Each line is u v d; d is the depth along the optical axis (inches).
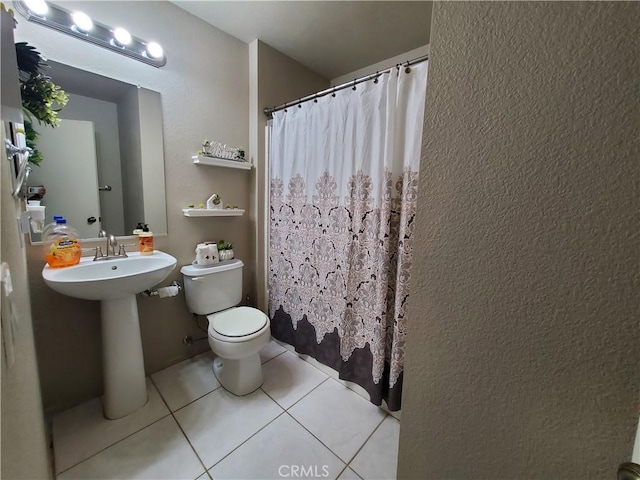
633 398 15.1
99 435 51.7
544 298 17.6
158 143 64.8
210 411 58.3
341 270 64.5
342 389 66.2
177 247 70.9
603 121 14.8
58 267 50.7
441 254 22.2
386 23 67.9
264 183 82.3
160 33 62.3
